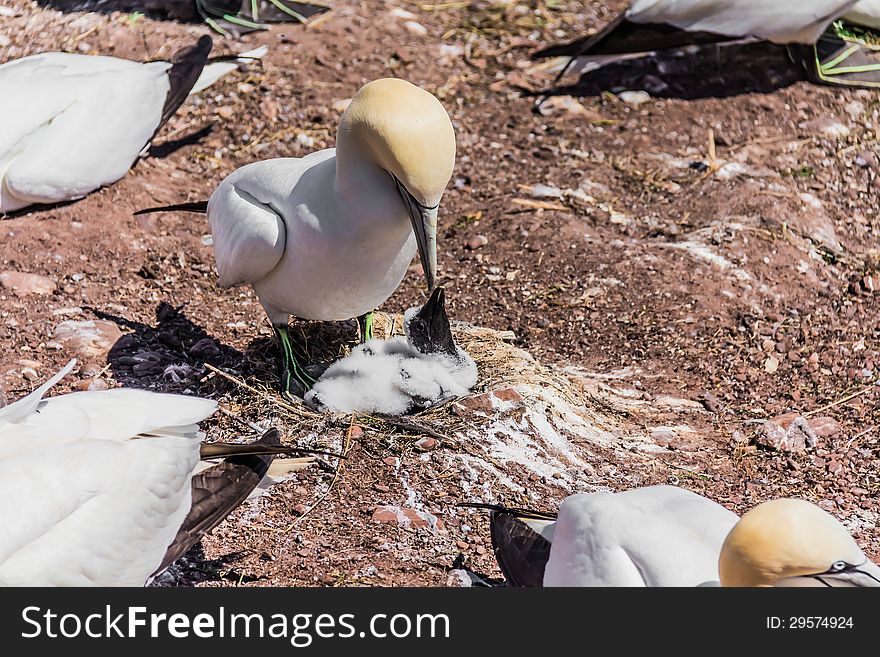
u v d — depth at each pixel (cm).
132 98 1479
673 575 797
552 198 1542
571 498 867
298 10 1859
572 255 1438
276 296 1132
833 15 1708
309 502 1021
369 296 1107
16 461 794
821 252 1491
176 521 843
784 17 1698
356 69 1753
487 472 1070
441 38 1872
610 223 1504
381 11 1911
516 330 1321
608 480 1088
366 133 989
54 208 1423
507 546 883
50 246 1352
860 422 1212
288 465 911
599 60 1758
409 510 1018
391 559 963
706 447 1159
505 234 1475
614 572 807
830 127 1730
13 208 1409
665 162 1633
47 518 782
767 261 1445
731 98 1781
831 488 1113
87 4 1816
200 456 873
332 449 1072
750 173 1612
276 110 1652
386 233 1042
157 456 842
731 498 1081
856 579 739
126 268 1340
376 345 1153
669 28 1708
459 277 1404
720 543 820
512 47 1867
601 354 1292
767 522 751
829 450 1170
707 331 1327
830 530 744
